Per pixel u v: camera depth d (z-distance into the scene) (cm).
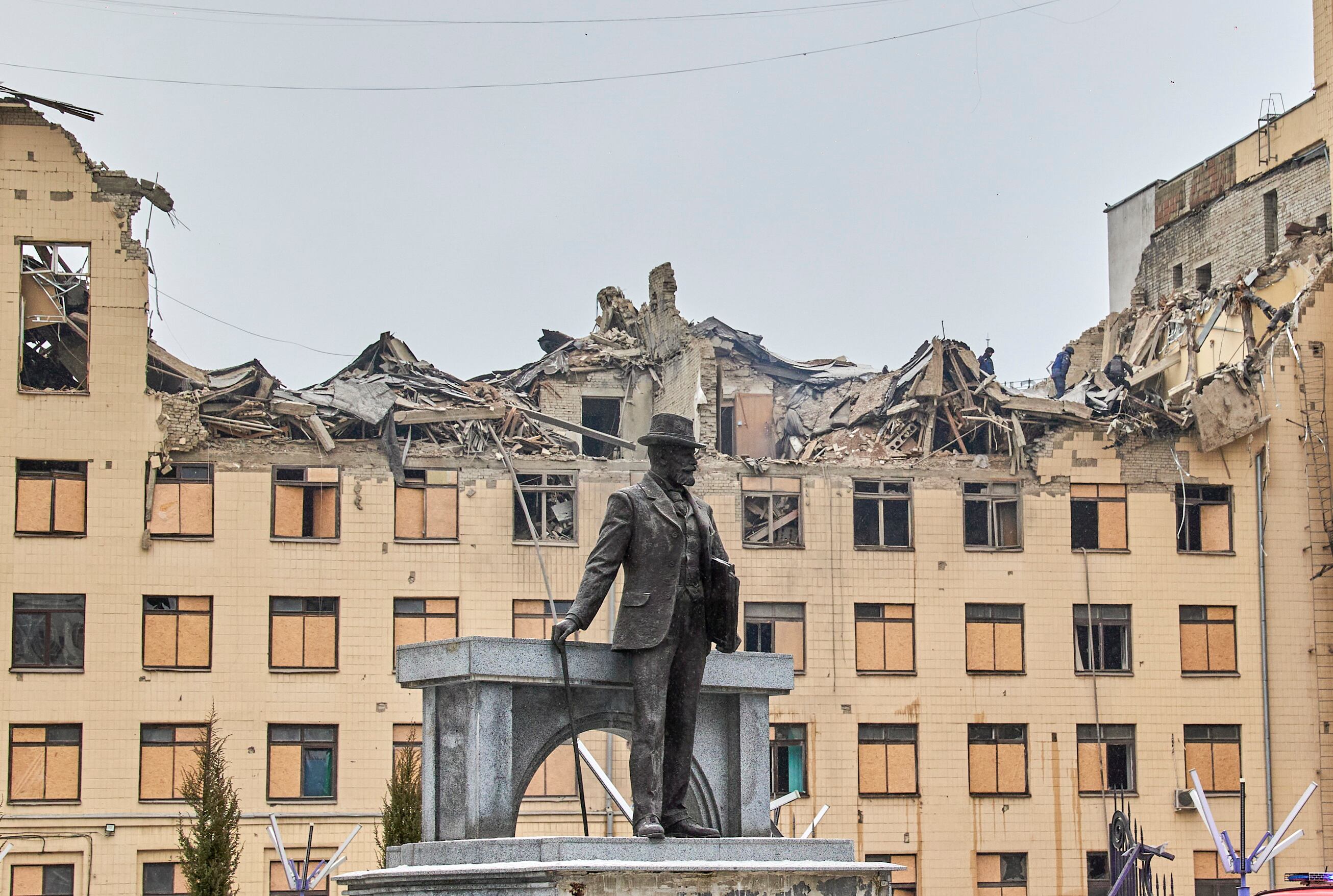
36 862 5072
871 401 6116
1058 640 5659
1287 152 6388
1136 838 5422
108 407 5319
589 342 6431
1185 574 5747
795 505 5656
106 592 5241
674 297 6309
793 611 5581
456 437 5566
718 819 1939
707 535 1872
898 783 5516
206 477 5353
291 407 5409
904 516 5706
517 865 1691
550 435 5922
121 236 5409
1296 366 5834
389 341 5906
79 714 5162
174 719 5206
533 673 1816
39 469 5281
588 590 1831
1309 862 5594
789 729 5503
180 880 5119
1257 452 5816
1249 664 5712
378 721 5300
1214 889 5588
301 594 5338
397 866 1823
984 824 5516
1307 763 5669
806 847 1877
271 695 5266
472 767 1797
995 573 5678
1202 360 6094
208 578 5297
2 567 5209
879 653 5588
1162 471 5797
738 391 6650
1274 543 5775
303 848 5191
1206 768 5653
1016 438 5747
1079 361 6862
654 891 1733
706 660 1911
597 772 2275
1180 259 6950
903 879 5462
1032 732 5597
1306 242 5991
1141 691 5662
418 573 5406
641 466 5594
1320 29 6194
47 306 5403
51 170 5425
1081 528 5759
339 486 5409
